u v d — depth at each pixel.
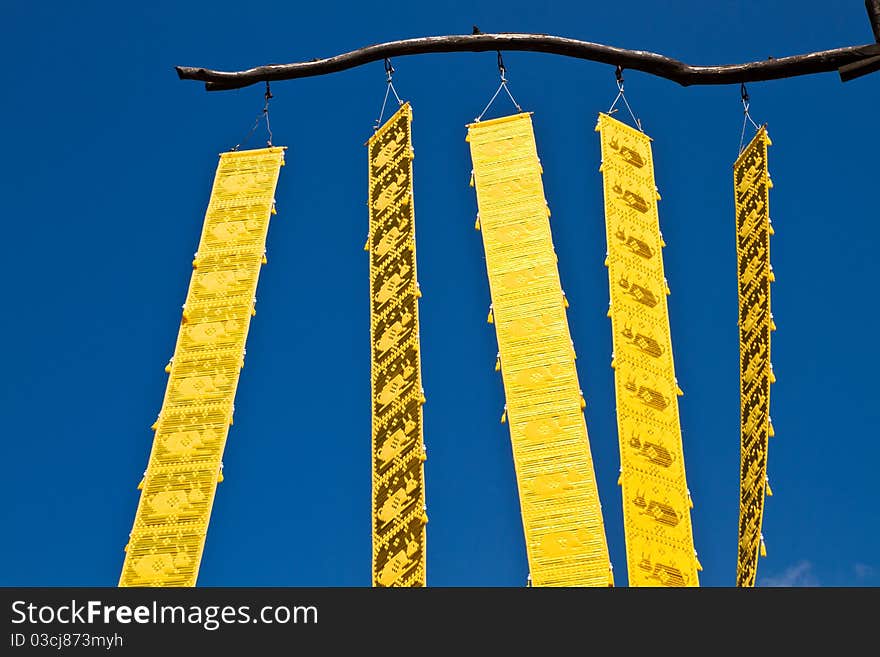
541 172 16.50
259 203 16.94
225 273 16.42
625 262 15.94
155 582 14.34
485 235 16.19
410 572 14.16
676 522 14.68
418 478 14.61
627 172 16.64
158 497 14.88
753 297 16.80
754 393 16.36
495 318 15.60
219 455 15.09
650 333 15.69
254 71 17.30
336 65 17.38
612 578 13.81
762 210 17.00
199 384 15.60
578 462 14.49
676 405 15.42
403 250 16.12
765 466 15.70
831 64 16.66
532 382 15.09
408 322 15.60
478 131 17.00
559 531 14.15
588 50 17.12
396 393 15.32
